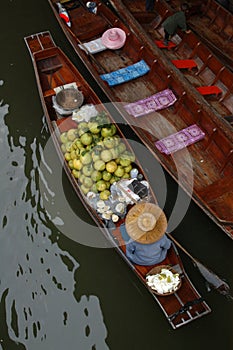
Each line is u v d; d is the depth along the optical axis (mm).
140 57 12086
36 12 14008
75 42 12008
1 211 10703
